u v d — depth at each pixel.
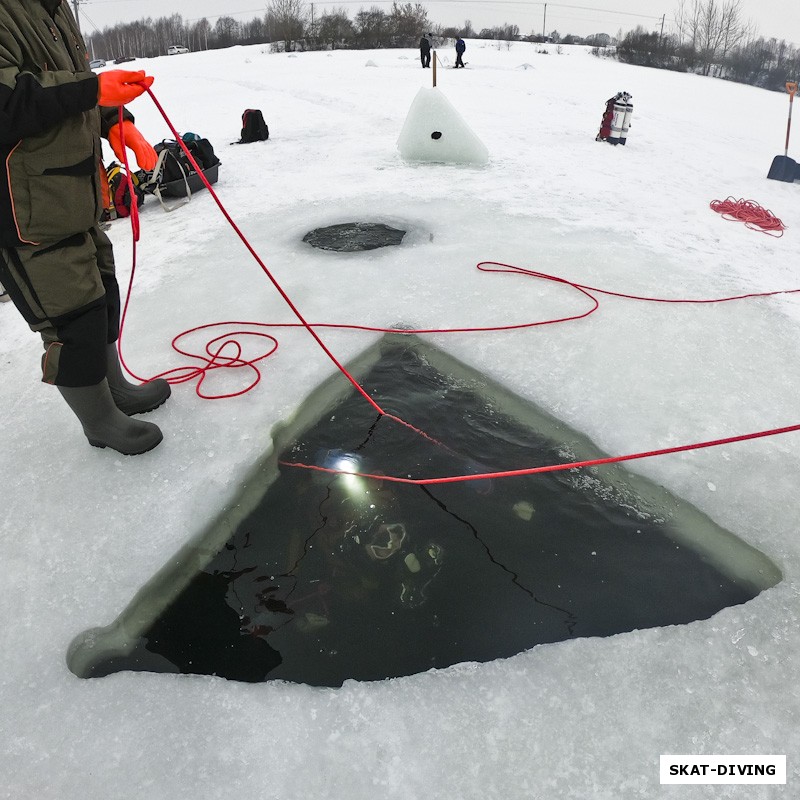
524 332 3.10
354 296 3.50
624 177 6.32
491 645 1.63
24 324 3.42
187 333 3.17
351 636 1.66
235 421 2.46
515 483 2.17
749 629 1.65
